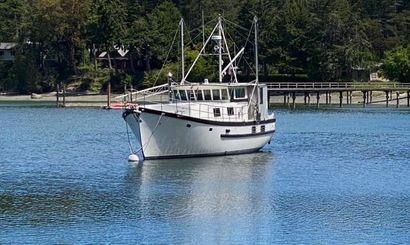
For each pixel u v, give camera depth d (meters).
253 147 97.31
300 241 55.88
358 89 198.62
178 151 90.12
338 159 95.81
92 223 59.97
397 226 59.94
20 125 149.75
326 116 170.75
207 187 74.56
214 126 90.38
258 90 96.50
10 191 72.56
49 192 72.06
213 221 60.94
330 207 66.19
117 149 106.00
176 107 89.06
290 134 128.62
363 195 71.50
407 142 116.94
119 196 70.00
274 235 57.25
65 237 56.06
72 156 98.31
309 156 98.19
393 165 91.00
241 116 94.81
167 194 71.00
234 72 98.12
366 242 55.69
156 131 87.69
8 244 54.34
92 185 75.69
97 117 170.00
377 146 111.06
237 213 63.72
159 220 61.12
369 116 171.12
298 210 64.94
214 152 92.25
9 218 61.34
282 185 76.19
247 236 56.94
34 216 62.06
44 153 102.00
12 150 105.81
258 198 69.56
